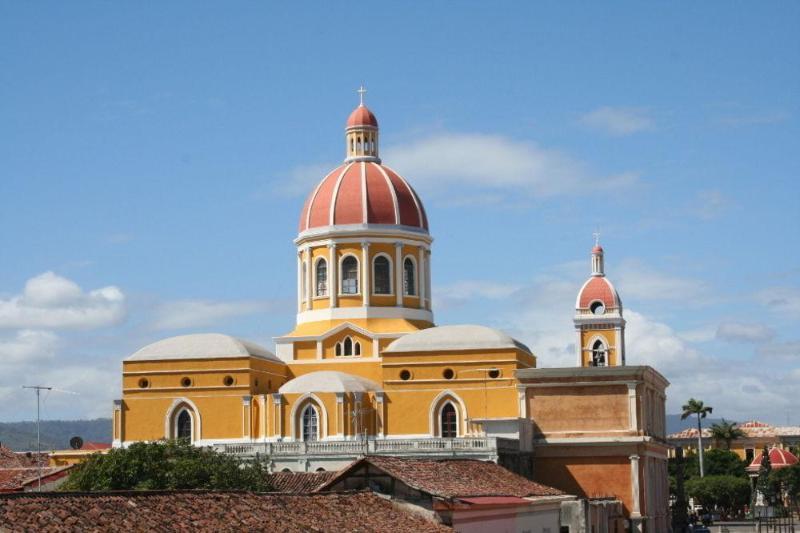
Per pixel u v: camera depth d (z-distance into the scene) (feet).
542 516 277.85
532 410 406.62
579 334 534.78
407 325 442.09
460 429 409.90
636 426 399.44
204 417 413.59
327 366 439.22
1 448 462.60
